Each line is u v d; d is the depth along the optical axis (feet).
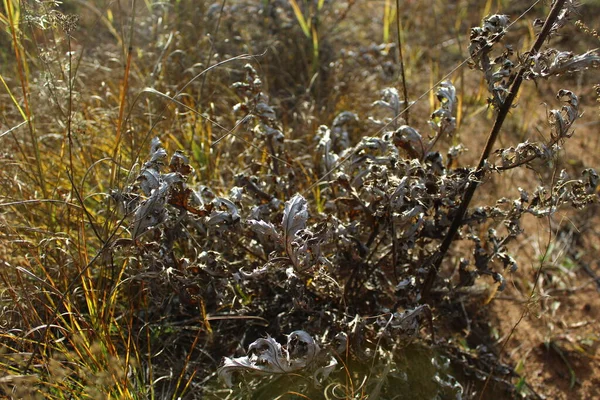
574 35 15.11
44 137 9.70
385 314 7.13
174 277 6.98
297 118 11.66
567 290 10.19
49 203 8.14
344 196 8.26
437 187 7.23
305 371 7.04
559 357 9.08
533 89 14.03
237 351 7.78
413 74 14.32
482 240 10.52
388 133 7.48
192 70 11.23
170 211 7.22
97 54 12.63
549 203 7.20
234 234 7.58
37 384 6.43
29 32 10.50
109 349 6.72
